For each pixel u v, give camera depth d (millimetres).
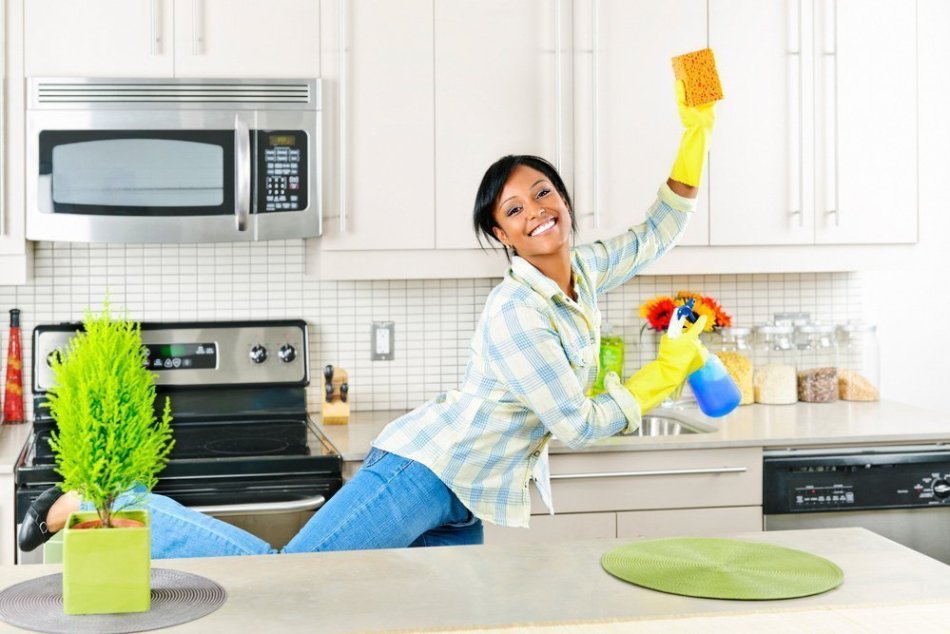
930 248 3814
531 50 3238
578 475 2932
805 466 3041
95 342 1331
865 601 1407
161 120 3049
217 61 3086
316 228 3135
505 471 2268
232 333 3391
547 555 1638
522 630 1300
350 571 1548
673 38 3293
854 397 3664
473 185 3221
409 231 3199
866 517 3082
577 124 3258
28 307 3379
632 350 3682
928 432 3092
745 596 1417
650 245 2434
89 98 3021
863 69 3387
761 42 3332
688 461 2990
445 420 2260
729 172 3328
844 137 3383
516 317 2076
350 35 3148
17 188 3014
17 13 3000
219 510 2701
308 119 3113
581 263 2303
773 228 3357
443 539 2396
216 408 3391
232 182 3082
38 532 2285
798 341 3666
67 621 1312
